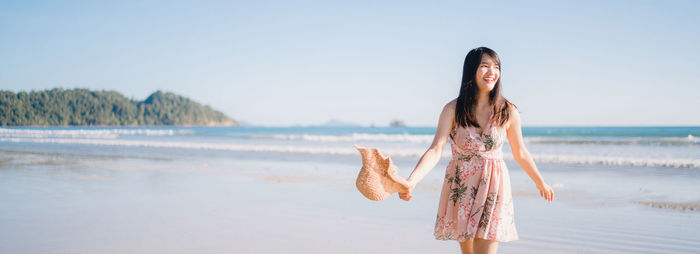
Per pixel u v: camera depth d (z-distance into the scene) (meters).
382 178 2.09
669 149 16.19
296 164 12.13
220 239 4.52
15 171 10.64
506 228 2.50
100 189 7.80
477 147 2.51
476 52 2.51
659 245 4.23
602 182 8.32
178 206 6.26
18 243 4.36
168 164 12.37
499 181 2.50
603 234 4.62
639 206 6.07
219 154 15.87
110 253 4.04
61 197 7.00
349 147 19.02
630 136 27.70
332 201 6.61
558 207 6.04
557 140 22.36
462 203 2.55
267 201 6.65
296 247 4.24
